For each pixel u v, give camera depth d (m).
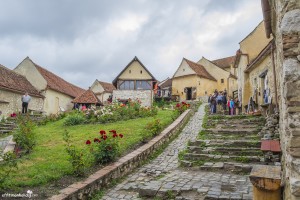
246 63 19.39
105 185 6.83
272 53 11.33
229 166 8.09
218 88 44.91
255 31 19.69
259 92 16.12
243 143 9.50
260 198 3.71
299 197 2.85
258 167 4.42
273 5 4.67
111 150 7.81
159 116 16.92
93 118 16.17
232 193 5.96
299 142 2.95
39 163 7.56
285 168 3.61
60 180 6.31
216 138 10.82
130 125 13.68
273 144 7.42
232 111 19.69
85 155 8.24
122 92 33.78
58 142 10.68
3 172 6.47
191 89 41.72
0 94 21.00
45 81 29.23
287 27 3.17
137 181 7.37
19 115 14.30
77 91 40.72
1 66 25.06
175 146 11.44
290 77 3.07
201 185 6.62
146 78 34.69
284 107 3.38
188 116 18.80
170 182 6.93
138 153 8.80
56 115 19.86
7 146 9.83
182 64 43.47
